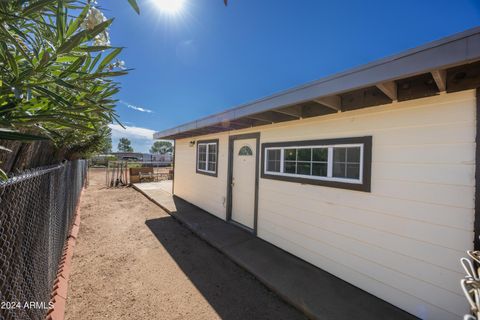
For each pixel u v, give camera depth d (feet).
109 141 19.03
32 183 5.07
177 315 6.96
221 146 17.30
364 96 8.04
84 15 2.44
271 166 12.59
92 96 3.12
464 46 4.33
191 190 21.98
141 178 38.75
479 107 5.77
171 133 20.70
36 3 2.04
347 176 8.81
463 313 6.02
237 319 6.88
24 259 4.71
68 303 7.27
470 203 5.94
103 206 20.86
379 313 6.99
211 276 9.25
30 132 3.47
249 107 10.32
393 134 7.46
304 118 10.56
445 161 6.37
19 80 2.19
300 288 8.20
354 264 8.47
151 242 12.69
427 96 6.59
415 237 6.96
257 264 9.95
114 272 9.30
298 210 10.78
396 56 5.35
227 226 15.25
